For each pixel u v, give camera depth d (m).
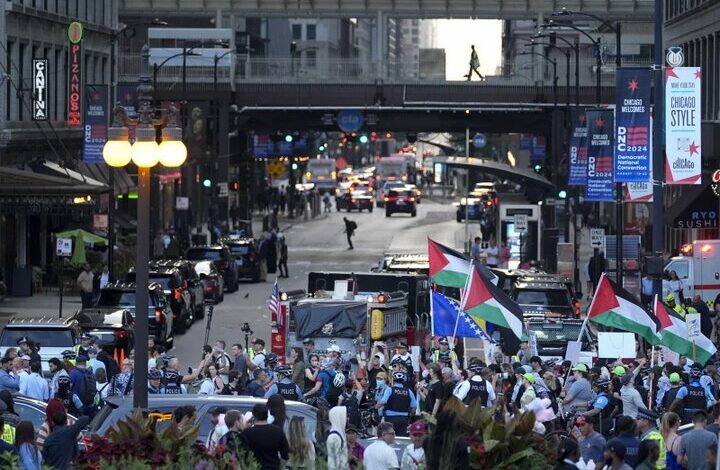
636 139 100.50
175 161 56.94
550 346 98.56
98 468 42.69
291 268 197.88
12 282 155.62
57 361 77.31
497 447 42.47
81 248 156.62
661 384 74.38
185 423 48.34
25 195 147.38
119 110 56.69
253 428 45.69
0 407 56.34
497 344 90.75
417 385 77.06
